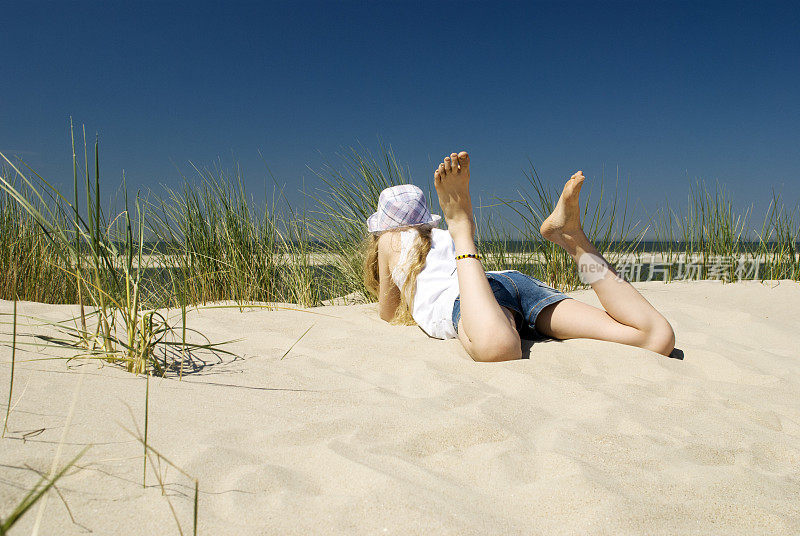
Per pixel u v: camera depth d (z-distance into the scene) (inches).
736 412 58.2
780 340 97.1
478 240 167.0
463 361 73.0
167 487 36.4
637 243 172.7
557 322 83.5
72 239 69.3
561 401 58.9
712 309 116.7
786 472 44.8
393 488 37.2
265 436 46.1
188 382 59.9
